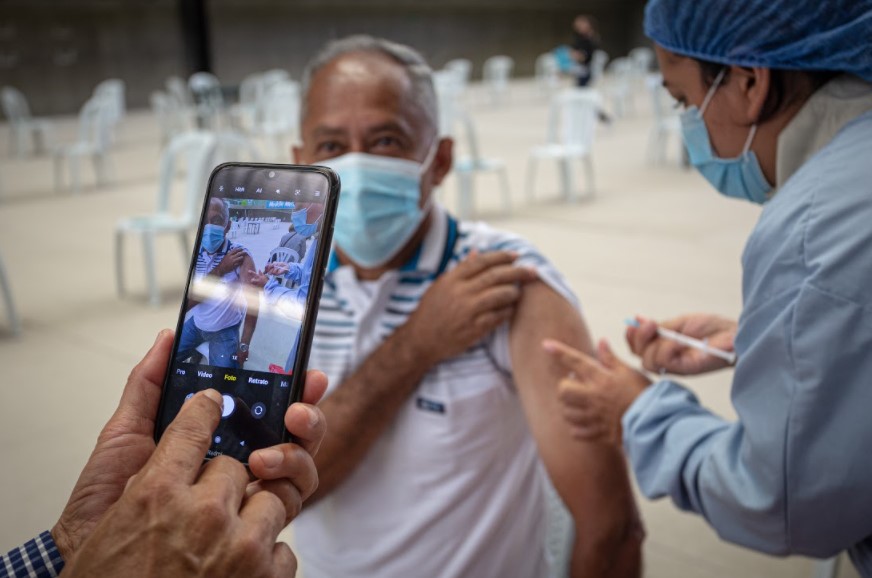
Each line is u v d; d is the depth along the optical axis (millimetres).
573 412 1205
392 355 1214
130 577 540
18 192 9625
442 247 1322
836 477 836
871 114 885
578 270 5531
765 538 939
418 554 1241
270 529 575
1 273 4625
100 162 10117
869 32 841
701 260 5676
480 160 7676
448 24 27406
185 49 19953
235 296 714
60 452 3107
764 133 994
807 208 853
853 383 814
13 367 4102
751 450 902
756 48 921
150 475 566
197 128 14492
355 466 1243
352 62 1308
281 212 730
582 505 1231
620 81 17234
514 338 1244
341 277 1318
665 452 1080
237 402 687
